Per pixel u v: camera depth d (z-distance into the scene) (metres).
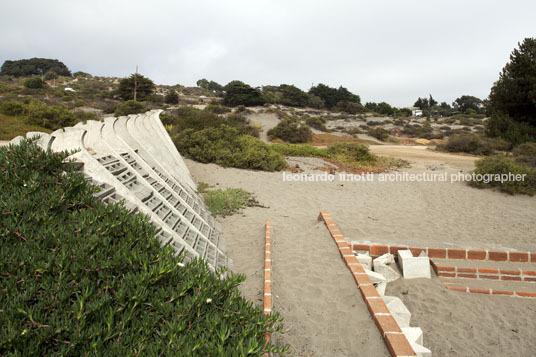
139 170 7.24
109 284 2.67
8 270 2.50
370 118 64.62
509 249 6.60
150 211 5.34
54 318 2.20
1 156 3.75
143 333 2.39
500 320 4.94
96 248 2.99
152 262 3.08
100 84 71.94
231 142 17.12
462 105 92.06
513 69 28.75
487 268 6.09
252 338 2.38
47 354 2.07
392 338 3.50
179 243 5.28
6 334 1.97
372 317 4.04
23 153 3.91
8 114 23.08
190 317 2.59
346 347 3.61
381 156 23.59
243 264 5.97
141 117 10.16
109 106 50.16
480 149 27.55
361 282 4.75
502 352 4.27
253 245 6.88
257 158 15.66
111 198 5.05
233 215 9.17
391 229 8.18
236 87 70.00
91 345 2.11
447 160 23.44
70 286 2.52
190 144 16.59
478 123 54.69
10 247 2.74
